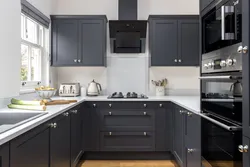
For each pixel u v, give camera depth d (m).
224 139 1.72
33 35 3.77
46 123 1.98
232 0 1.58
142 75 4.50
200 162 2.30
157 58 4.19
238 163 1.51
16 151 1.44
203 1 2.22
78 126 3.39
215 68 1.91
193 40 4.20
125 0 4.31
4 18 2.44
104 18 4.15
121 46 4.25
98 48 4.15
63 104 2.96
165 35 4.18
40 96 3.15
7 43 2.51
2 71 2.43
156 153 3.94
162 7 4.49
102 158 3.95
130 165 3.67
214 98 1.97
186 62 4.19
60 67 4.50
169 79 4.52
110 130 3.86
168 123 3.84
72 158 2.99
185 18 4.19
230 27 1.57
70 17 4.13
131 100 3.84
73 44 4.14
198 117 2.37
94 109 3.85
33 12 3.40
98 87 4.50
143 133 3.86
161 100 3.84
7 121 2.22
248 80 1.38
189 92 4.51
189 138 2.71
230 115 1.65
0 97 2.41
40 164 1.84
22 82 3.29
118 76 4.51
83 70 4.51
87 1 4.46
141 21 4.09
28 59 3.54
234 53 1.55
